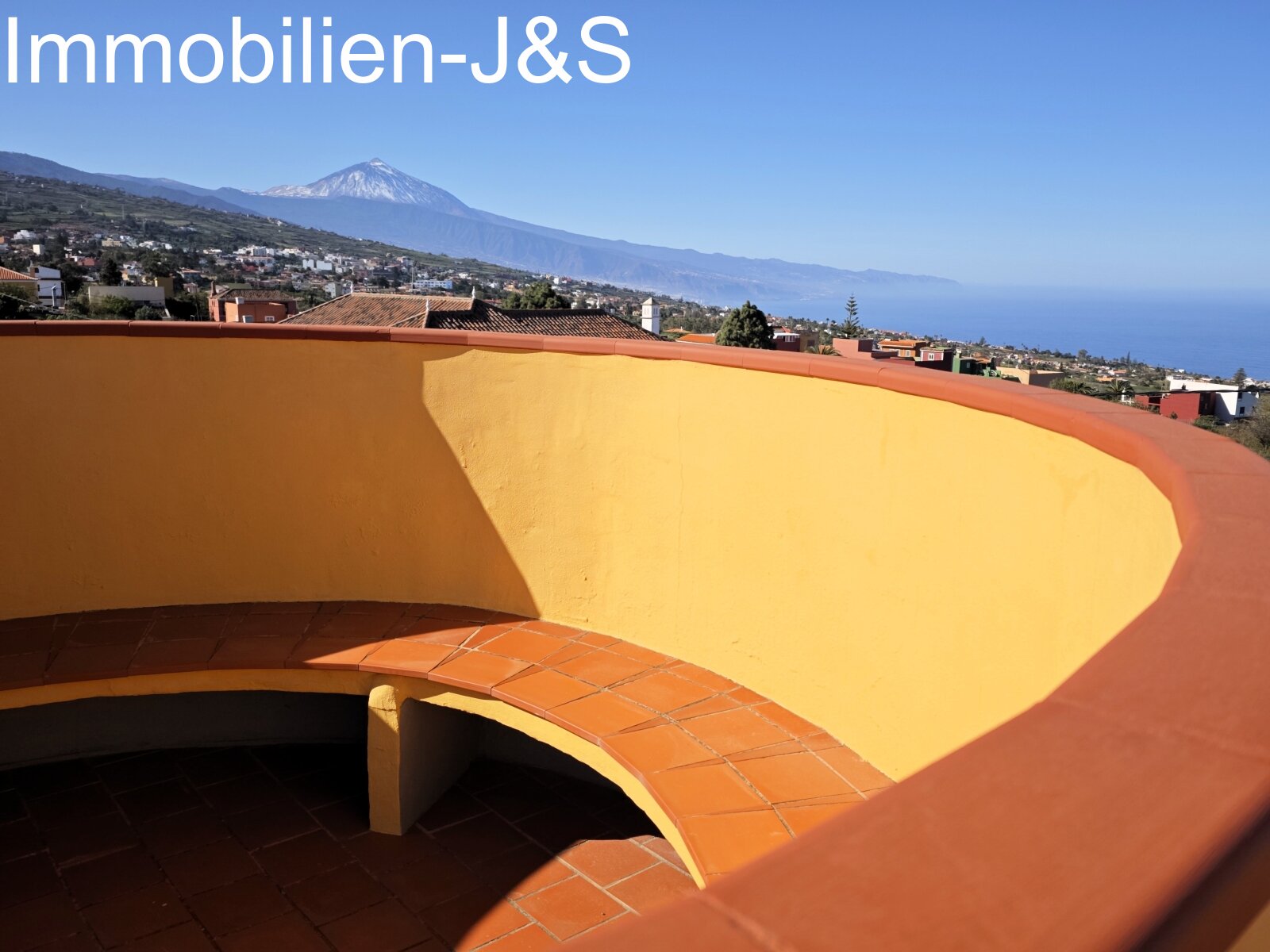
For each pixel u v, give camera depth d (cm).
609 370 458
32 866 421
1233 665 98
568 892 408
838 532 372
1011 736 87
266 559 519
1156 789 79
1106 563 244
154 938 378
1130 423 240
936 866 71
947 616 322
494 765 514
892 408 344
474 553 505
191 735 524
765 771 362
